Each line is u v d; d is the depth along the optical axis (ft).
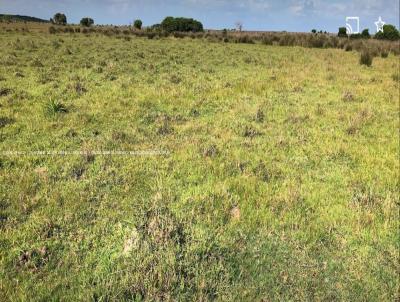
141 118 32.35
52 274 13.74
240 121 32.76
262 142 28.19
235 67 63.62
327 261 15.52
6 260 14.35
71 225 16.53
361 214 18.63
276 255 15.60
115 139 27.09
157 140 27.37
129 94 39.11
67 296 12.64
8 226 16.19
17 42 80.07
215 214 17.80
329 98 42.88
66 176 21.17
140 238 14.80
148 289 12.71
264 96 42.32
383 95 45.27
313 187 21.56
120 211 17.87
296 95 43.65
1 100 34.09
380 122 34.65
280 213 18.48
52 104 31.27
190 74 53.78
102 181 20.63
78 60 60.44
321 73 58.80
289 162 24.99
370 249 16.44
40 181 20.21
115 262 14.34
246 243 16.31
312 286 14.15
